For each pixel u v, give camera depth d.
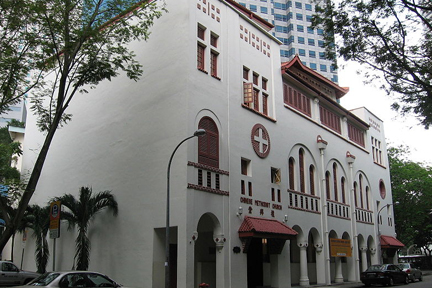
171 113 19.98
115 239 20.89
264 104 25.66
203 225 22.34
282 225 23.41
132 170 21.06
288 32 80.31
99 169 22.92
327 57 15.80
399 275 29.47
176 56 20.55
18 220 14.82
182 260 17.67
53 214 15.10
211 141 20.44
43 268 20.86
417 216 47.78
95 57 17.31
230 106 22.11
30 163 28.86
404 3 14.02
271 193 23.98
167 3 21.70
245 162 22.91
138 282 19.22
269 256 24.81
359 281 32.25
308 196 27.84
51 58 17.77
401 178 48.56
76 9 17.44
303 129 28.97
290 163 27.31
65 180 25.05
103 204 20.88
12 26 16.50
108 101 23.55
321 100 32.28
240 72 23.53
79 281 12.73
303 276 25.75
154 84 21.20
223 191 20.28
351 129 37.56
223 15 23.16
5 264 19.42
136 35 18.39
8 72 17.31
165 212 18.94
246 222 20.97
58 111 16.44
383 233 39.50
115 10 17.81
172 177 19.02
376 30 14.82
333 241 29.30
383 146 43.97
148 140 20.72
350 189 34.12
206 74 20.94
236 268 20.09
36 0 16.72
